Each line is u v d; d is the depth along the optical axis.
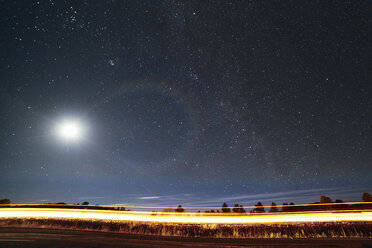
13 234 7.78
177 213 13.07
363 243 6.65
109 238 7.39
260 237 7.83
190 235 8.21
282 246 6.57
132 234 8.15
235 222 10.41
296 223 9.49
